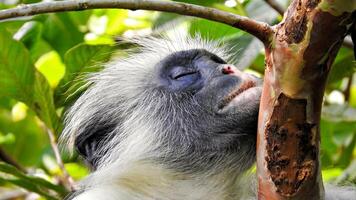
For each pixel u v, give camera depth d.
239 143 6.58
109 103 7.79
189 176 6.98
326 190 7.43
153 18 10.16
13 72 8.13
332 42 4.68
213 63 7.11
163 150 7.08
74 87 8.62
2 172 8.44
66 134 8.23
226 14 4.85
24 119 11.63
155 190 7.01
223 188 6.90
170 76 7.39
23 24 9.09
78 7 4.78
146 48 8.62
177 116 7.06
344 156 9.28
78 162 8.80
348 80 9.84
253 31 4.89
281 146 5.00
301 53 4.76
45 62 10.41
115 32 10.47
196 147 6.86
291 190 5.05
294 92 4.86
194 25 8.87
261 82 6.56
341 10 4.54
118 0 4.75
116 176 7.13
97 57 8.59
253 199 7.09
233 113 6.46
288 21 4.80
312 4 4.65
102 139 7.74
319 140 5.04
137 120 7.45
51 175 10.76
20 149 11.57
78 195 7.33
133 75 7.80
